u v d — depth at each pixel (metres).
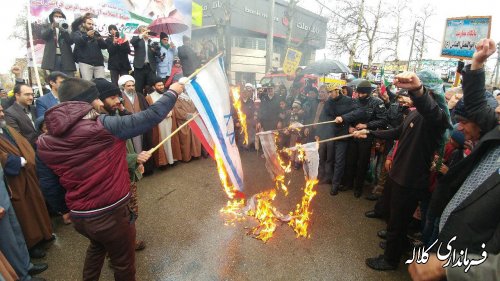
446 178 1.90
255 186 5.16
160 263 3.03
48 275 2.86
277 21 21.31
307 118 6.24
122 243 2.08
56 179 2.16
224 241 3.42
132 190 2.87
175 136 6.14
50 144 1.80
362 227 3.80
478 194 1.37
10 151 2.97
